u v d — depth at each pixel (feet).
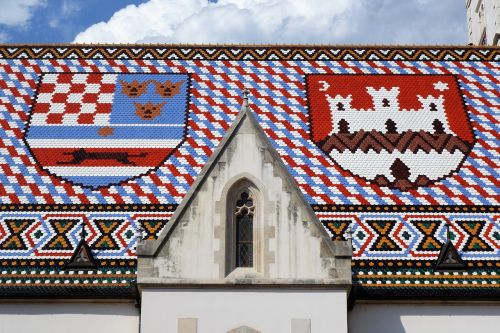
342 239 134.00
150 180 141.59
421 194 141.18
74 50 164.35
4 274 129.39
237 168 123.75
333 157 146.20
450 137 150.92
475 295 128.77
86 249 130.41
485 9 188.34
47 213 137.08
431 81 160.66
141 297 120.26
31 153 146.20
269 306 119.14
